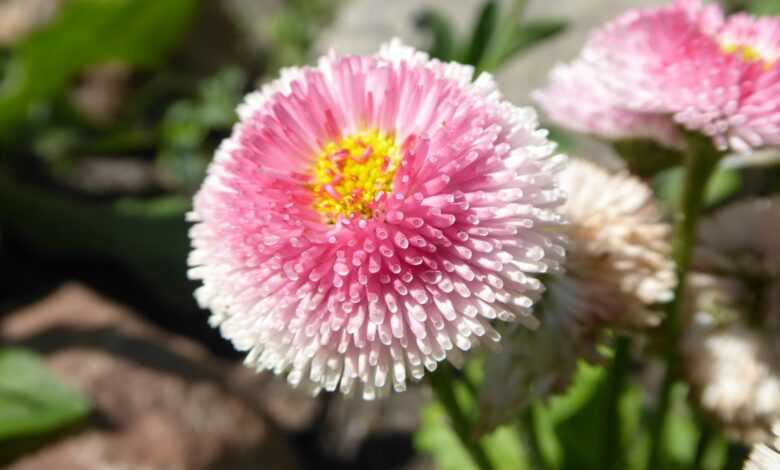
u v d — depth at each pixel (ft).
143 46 1.01
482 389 0.37
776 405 0.39
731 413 0.40
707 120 0.35
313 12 1.09
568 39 0.76
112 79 1.05
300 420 0.83
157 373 0.72
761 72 0.35
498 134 0.29
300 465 0.75
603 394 0.49
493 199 0.28
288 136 0.30
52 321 0.78
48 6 1.03
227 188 0.31
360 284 0.28
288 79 0.34
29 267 0.91
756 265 0.42
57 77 0.95
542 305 0.36
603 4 0.77
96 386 0.69
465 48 0.58
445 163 0.28
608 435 0.44
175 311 0.90
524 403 0.37
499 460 0.54
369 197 0.29
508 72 0.77
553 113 0.40
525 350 0.36
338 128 0.31
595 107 0.38
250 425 0.72
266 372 0.85
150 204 0.93
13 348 0.74
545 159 0.30
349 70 0.31
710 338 0.41
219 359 0.87
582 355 0.37
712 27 0.39
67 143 1.00
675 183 0.58
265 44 1.14
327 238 0.28
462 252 0.28
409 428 0.79
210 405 0.71
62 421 0.61
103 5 0.90
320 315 0.28
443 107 0.29
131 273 0.91
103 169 1.01
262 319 0.29
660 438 0.45
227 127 1.01
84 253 0.91
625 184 0.39
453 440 0.55
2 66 0.98
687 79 0.35
